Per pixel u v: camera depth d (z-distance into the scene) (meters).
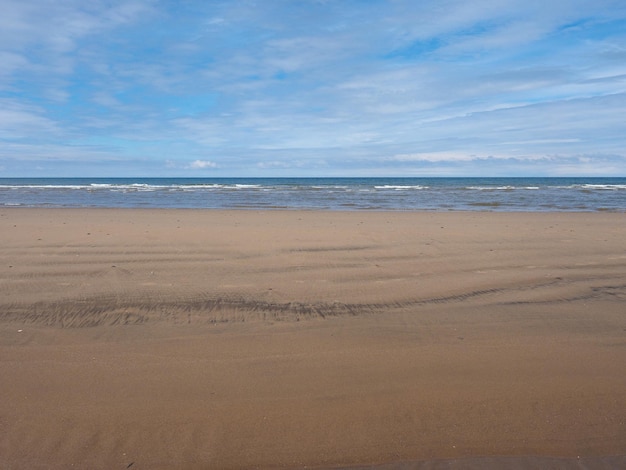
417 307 6.39
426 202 28.92
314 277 7.96
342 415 3.77
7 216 17.73
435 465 3.26
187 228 13.73
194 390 4.12
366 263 9.00
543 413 3.80
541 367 4.55
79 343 5.14
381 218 17.47
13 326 5.65
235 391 4.11
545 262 9.09
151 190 46.50
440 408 3.86
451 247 10.61
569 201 29.86
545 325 5.70
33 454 3.31
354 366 4.58
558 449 3.41
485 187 54.59
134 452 3.34
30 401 3.94
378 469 3.23
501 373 4.43
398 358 4.75
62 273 8.12
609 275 8.10
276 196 35.75
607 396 4.04
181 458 3.29
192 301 6.63
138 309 6.29
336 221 16.14
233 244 10.91
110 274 8.08
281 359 4.74
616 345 5.08
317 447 3.42
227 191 44.25
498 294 6.99
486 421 3.70
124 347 5.04
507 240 11.61
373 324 5.73
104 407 3.86
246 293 7.02
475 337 5.31
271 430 3.59
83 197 34.31
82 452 3.33
